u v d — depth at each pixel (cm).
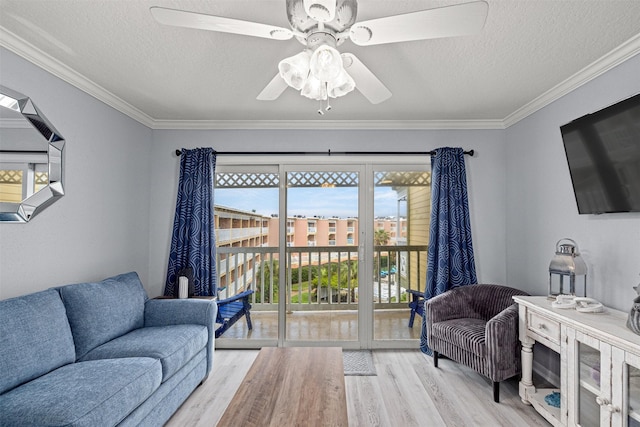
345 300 388
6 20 194
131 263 341
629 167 206
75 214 265
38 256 232
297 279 388
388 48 222
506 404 253
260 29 145
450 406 250
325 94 163
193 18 136
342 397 175
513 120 353
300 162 381
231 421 154
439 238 357
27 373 177
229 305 378
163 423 220
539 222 313
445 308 318
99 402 162
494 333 253
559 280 258
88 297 233
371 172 385
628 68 221
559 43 215
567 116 277
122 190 326
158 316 287
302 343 380
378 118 366
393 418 234
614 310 221
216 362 336
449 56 233
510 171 364
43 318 195
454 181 359
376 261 386
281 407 165
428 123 373
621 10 181
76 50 227
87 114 278
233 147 380
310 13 125
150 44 220
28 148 225
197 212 359
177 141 379
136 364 200
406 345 376
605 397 176
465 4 122
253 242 392
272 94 204
